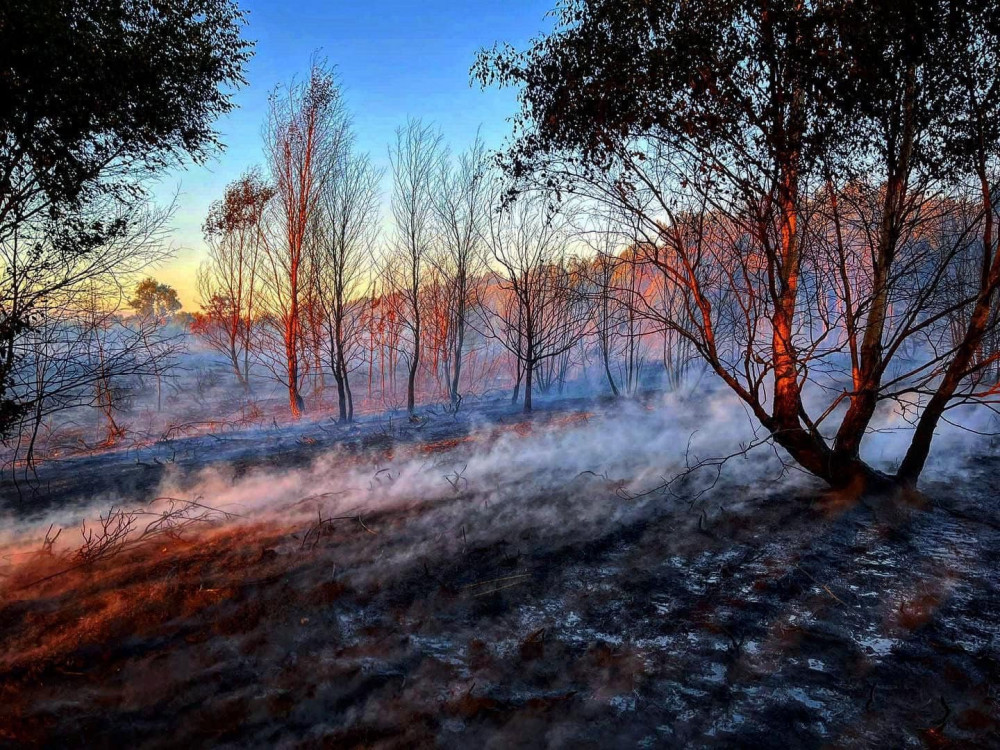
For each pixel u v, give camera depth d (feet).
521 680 11.47
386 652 12.45
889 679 11.07
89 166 23.54
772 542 17.08
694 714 10.34
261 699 10.93
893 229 18.06
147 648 12.65
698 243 19.61
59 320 26.04
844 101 16.60
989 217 17.07
